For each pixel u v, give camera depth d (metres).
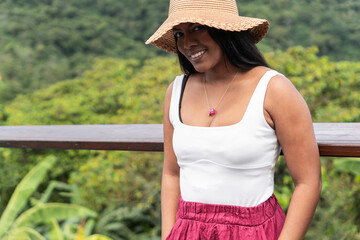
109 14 32.47
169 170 1.40
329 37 25.05
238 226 1.16
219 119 1.20
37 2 33.22
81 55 29.83
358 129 1.31
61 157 6.04
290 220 1.13
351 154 1.17
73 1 32.78
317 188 1.14
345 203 3.72
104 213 4.93
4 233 3.08
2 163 5.84
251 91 1.18
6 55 29.25
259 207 1.17
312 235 3.71
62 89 10.69
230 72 1.23
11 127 2.10
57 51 30.34
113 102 7.61
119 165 5.15
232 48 1.19
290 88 1.13
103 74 9.92
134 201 4.93
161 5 30.62
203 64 1.21
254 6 26.55
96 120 7.27
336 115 4.32
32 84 27.33
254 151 1.14
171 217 1.36
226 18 1.15
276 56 4.97
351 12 26.78
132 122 5.75
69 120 7.47
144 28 30.88
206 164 1.19
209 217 1.19
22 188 3.23
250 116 1.14
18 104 9.48
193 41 1.19
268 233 1.17
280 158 3.41
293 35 25.36
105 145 1.61
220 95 1.23
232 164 1.16
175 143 1.25
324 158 3.88
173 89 1.35
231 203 1.18
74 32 30.94
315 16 25.84
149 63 8.01
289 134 1.13
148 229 4.85
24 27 31.47
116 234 4.81
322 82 4.54
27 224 3.18
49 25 31.30
